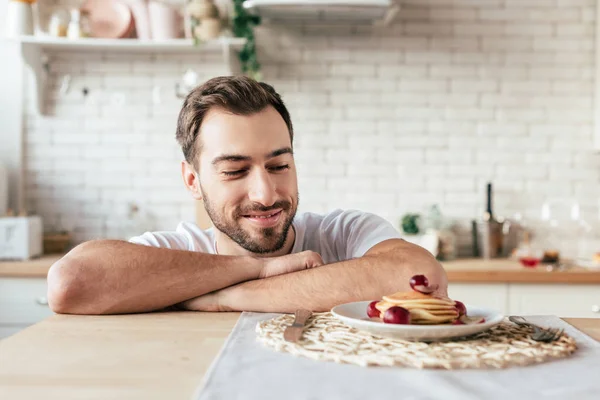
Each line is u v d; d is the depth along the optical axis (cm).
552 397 77
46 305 321
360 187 376
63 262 139
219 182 148
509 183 376
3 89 375
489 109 376
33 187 379
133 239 182
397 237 170
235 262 145
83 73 376
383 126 376
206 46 352
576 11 375
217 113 147
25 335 113
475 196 376
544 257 338
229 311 140
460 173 376
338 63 375
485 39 375
